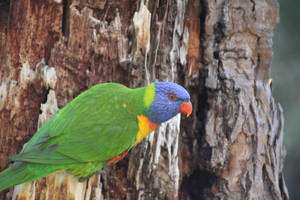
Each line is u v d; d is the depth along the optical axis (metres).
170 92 5.16
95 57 5.46
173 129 5.59
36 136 4.91
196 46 6.12
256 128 6.09
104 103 5.15
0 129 5.39
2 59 5.46
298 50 10.70
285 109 10.73
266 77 6.27
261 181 6.15
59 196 5.12
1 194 5.41
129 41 5.52
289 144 10.80
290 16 10.68
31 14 5.37
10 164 5.43
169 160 5.57
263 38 6.15
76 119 5.03
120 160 5.72
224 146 6.02
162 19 5.70
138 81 5.50
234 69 6.08
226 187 6.07
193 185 6.38
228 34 6.03
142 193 5.61
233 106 6.04
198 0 6.04
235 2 6.02
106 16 5.54
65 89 5.45
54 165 4.84
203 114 6.17
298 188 11.08
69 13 5.38
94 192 5.34
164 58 5.74
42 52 5.44
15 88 5.36
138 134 5.21
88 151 4.98
